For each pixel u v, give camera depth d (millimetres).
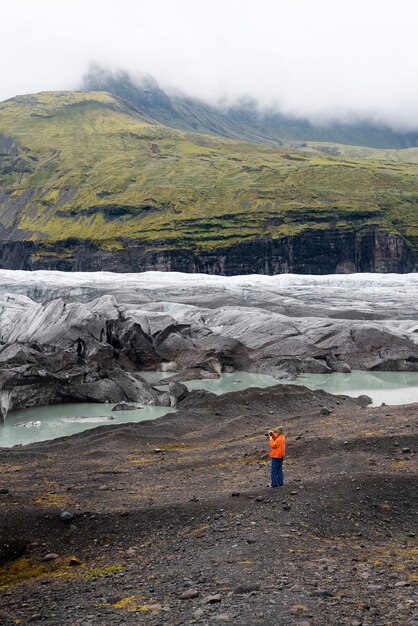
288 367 75250
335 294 118875
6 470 30438
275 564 16531
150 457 33188
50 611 14641
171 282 131500
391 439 31406
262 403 47938
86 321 78375
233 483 26141
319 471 26766
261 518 20531
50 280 136500
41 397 57375
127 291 116438
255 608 13500
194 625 12789
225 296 109938
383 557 17609
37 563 18938
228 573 15984
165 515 21500
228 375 74312
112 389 59656
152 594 15188
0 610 14992
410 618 12938
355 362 79500
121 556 18781
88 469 30391
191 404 49812
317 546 18344
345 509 21469
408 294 119312
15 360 59094
